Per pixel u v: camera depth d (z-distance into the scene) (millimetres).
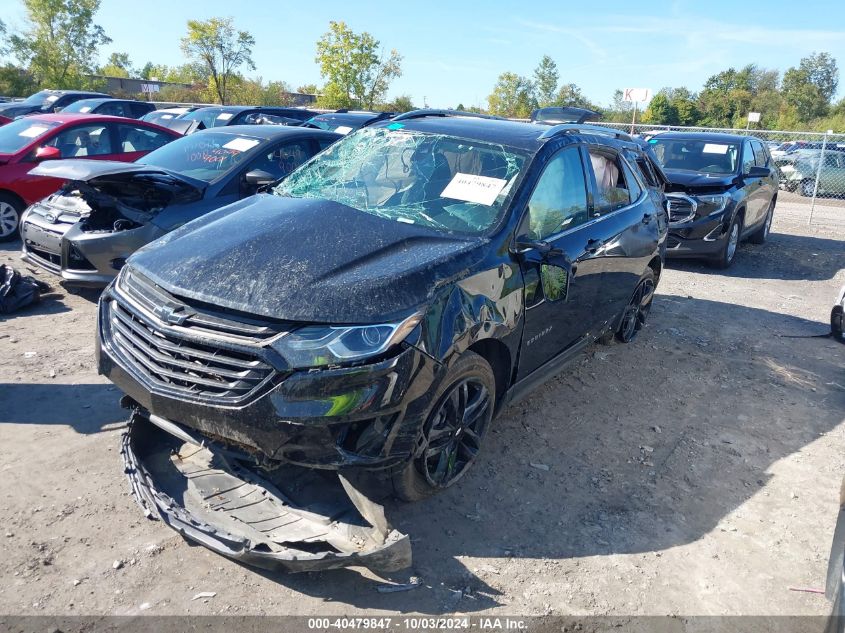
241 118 14266
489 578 3152
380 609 2918
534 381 4371
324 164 4738
